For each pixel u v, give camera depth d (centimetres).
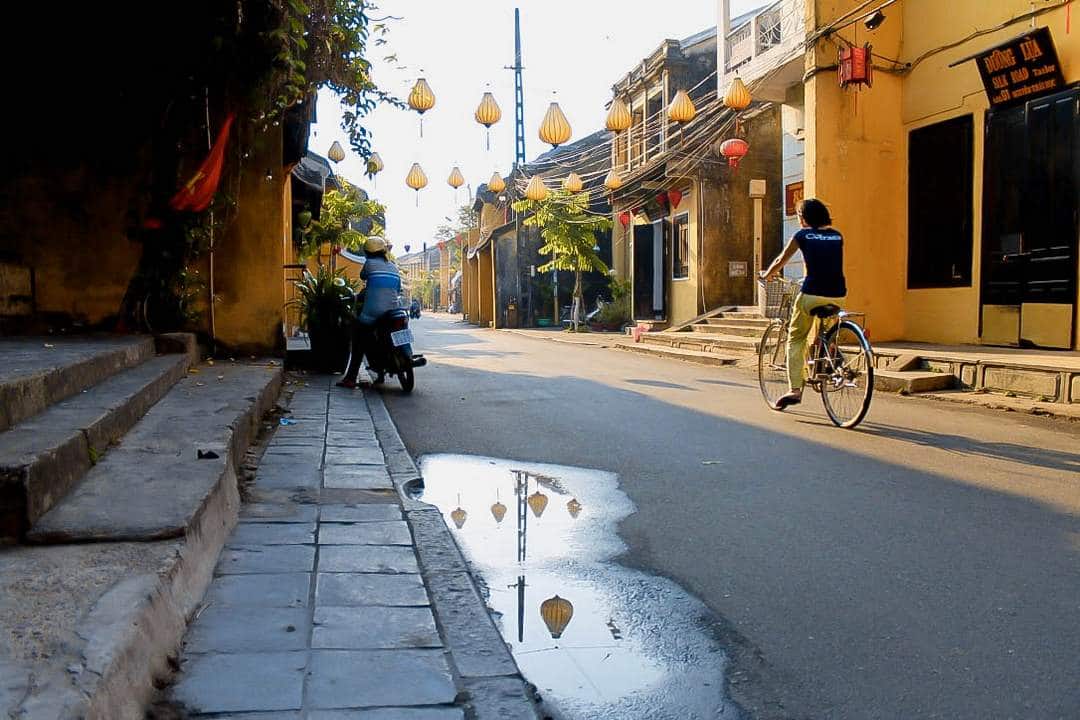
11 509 290
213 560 337
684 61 2266
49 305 843
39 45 816
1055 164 937
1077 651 274
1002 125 1005
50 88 833
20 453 314
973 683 255
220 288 926
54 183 842
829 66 1130
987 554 368
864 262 1162
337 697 235
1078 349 919
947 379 897
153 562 277
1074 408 732
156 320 849
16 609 236
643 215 2228
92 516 310
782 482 501
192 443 435
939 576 343
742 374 1132
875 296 1170
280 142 927
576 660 276
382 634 279
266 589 315
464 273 5069
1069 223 922
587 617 310
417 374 1125
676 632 296
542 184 1822
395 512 425
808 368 714
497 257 3388
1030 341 977
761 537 398
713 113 1764
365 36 914
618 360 1392
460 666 261
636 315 2212
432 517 421
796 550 378
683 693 253
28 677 196
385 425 695
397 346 896
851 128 1148
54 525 299
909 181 1166
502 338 2300
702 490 486
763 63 1484
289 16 764
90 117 841
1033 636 286
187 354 765
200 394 619
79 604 240
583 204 2561
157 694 231
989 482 494
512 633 296
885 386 910
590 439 643
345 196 2450
